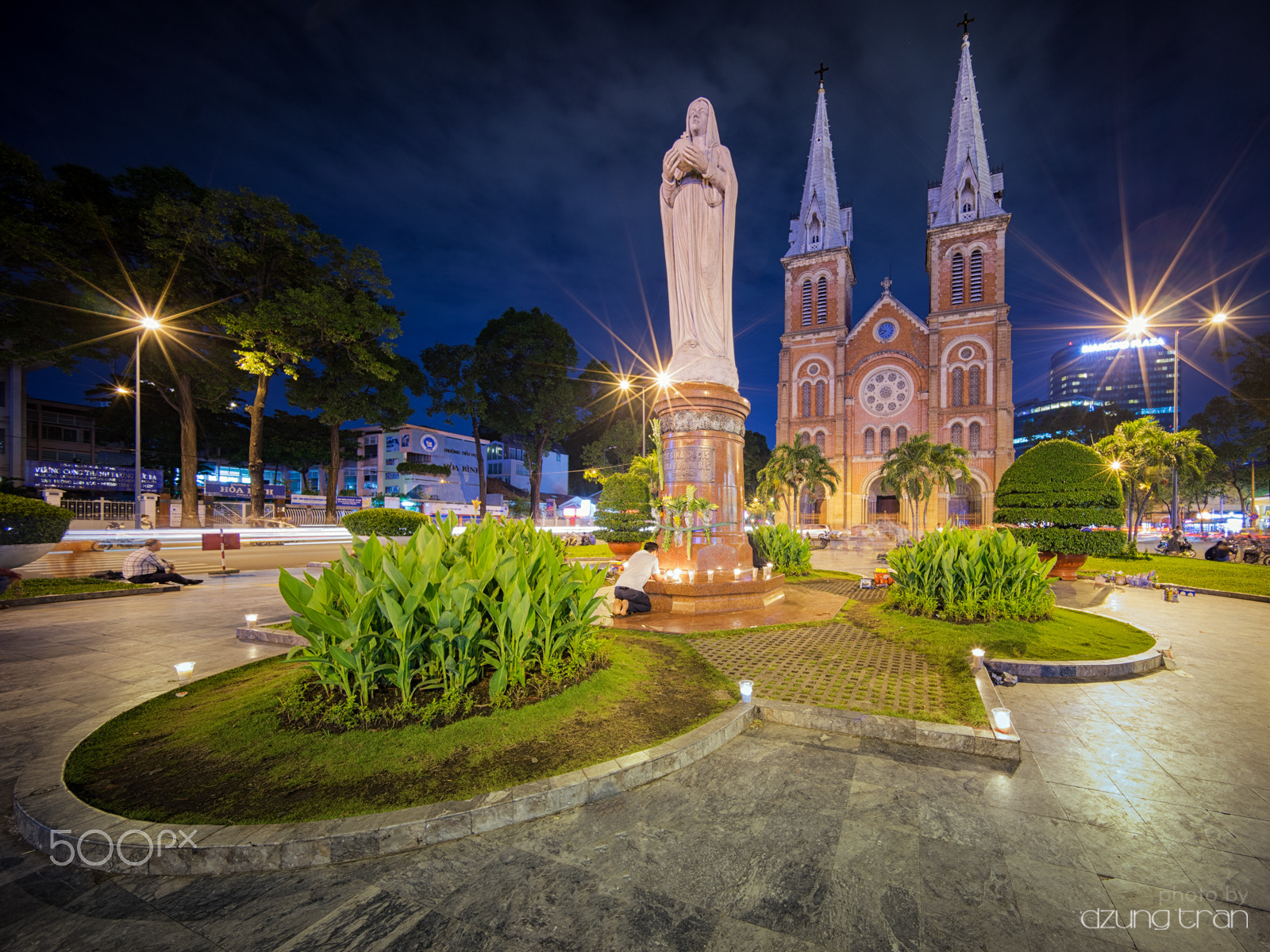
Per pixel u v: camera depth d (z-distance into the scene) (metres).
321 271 26.28
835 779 3.16
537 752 3.13
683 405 8.47
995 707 3.99
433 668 3.53
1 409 33.06
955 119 47.66
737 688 4.43
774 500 44.25
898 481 33.91
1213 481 57.62
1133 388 152.00
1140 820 2.78
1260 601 10.05
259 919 2.07
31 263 19.69
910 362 47.22
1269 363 32.38
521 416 39.44
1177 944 1.94
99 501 27.08
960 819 2.77
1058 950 1.91
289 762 2.97
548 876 2.31
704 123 8.71
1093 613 8.25
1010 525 14.07
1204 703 4.60
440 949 1.91
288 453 43.09
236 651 5.90
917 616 7.07
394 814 2.54
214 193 22.03
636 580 7.53
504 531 5.18
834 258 50.94
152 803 2.65
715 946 1.91
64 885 2.26
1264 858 2.47
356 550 3.94
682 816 2.76
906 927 2.01
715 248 8.75
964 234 45.94
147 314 22.22
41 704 4.25
